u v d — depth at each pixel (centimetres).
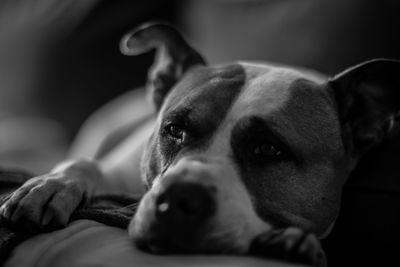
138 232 43
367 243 56
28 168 98
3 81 144
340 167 56
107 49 135
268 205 50
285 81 56
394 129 61
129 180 70
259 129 51
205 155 50
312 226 53
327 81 59
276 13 96
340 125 58
